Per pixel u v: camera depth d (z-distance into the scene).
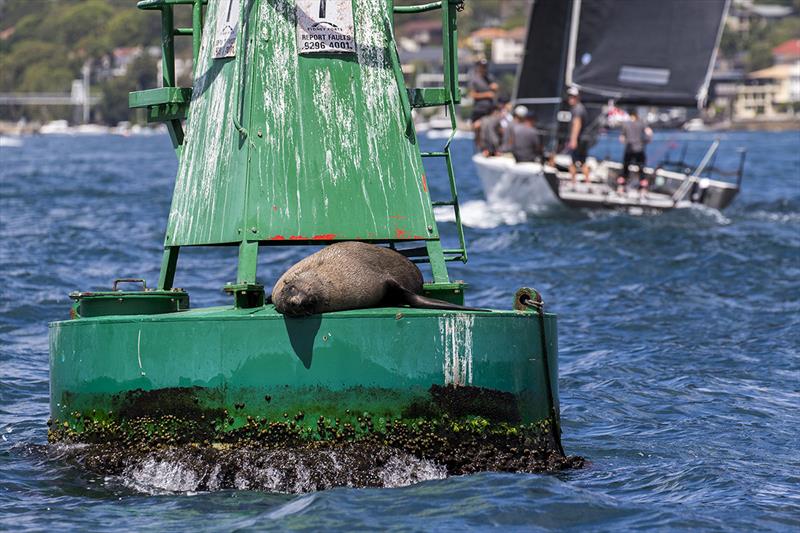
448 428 28.17
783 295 62.91
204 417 28.03
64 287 65.88
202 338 27.98
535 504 26.30
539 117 116.62
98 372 29.02
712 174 161.25
